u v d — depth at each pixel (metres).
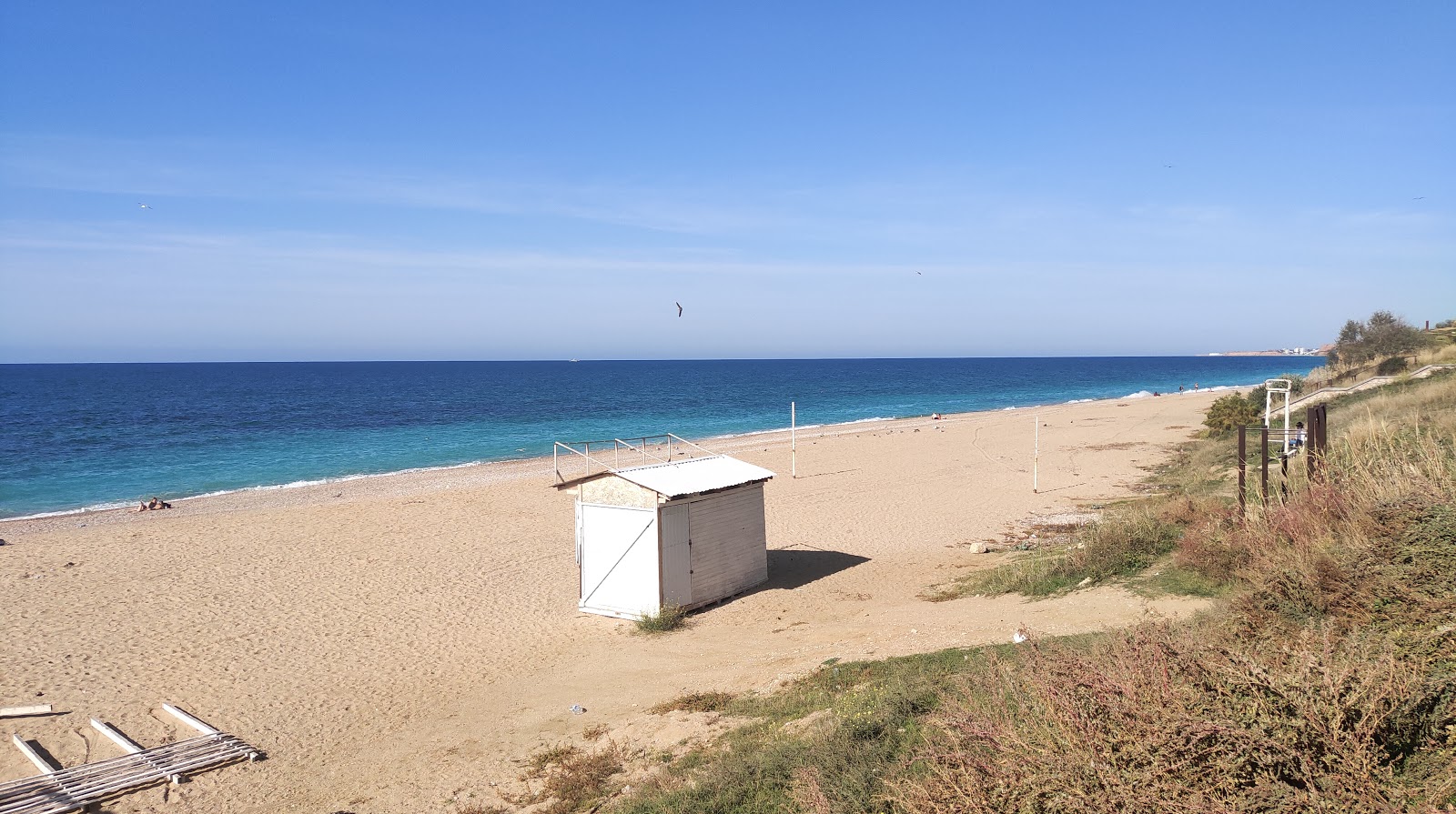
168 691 12.28
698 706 9.82
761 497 17.44
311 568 19.44
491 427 60.22
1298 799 3.72
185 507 28.53
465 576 18.70
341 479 35.31
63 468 39.22
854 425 57.44
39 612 16.31
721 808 6.60
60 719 11.28
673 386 122.94
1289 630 6.32
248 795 9.04
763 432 53.44
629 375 168.25
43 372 182.12
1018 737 4.68
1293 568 7.09
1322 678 4.25
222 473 37.88
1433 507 6.88
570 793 8.00
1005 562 16.83
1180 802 3.78
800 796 6.18
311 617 15.89
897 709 7.29
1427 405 21.12
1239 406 35.59
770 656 11.73
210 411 72.88
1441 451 10.11
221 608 16.52
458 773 9.12
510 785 8.62
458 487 31.36
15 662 13.55
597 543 15.69
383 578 18.61
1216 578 10.38
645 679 11.64
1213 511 13.59
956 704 6.00
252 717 11.31
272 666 13.33
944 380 138.50
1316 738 4.01
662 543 14.98
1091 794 4.05
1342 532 7.86
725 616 15.08
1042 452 36.94
